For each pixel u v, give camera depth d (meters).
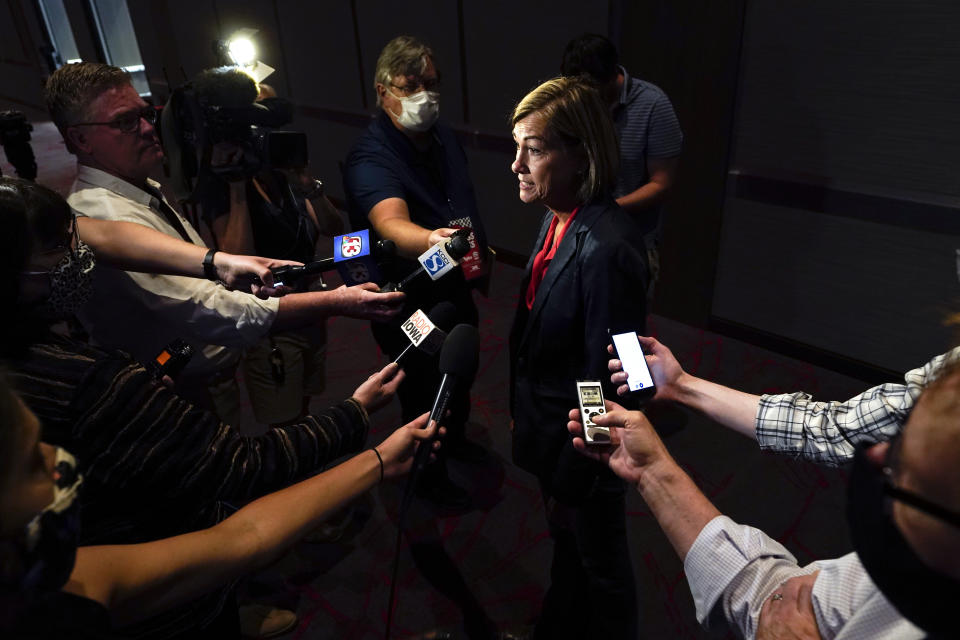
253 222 2.02
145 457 0.95
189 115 2.01
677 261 3.54
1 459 0.52
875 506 0.49
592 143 1.42
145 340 1.71
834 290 3.05
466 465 2.68
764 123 2.99
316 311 1.64
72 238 1.09
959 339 2.75
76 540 0.61
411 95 2.05
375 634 2.00
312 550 2.30
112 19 8.06
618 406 1.06
